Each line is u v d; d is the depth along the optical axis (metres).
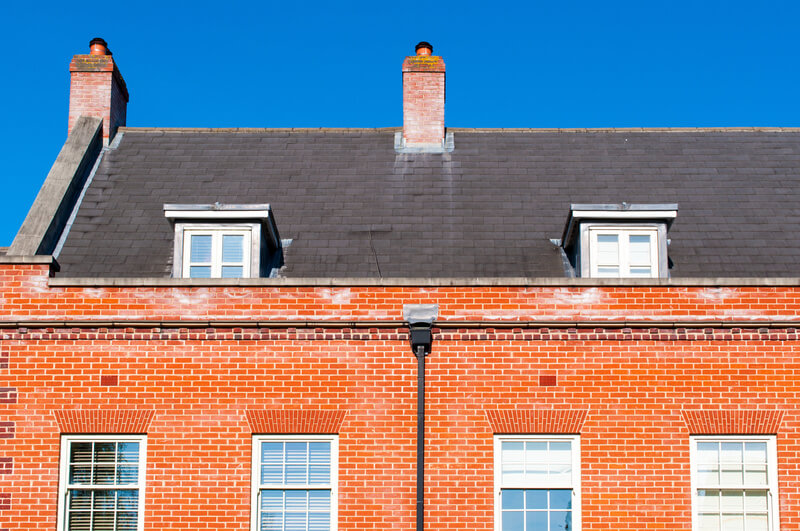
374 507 14.45
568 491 14.59
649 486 14.49
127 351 14.81
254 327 14.87
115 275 16.56
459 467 14.55
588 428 14.66
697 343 14.87
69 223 17.86
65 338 14.82
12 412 14.60
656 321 14.84
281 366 14.81
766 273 16.59
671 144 20.81
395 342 14.91
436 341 14.89
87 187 19.03
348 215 18.22
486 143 20.86
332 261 16.98
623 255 16.36
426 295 15.02
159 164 20.06
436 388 14.76
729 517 14.52
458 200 18.69
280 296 15.00
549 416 14.67
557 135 21.27
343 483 14.51
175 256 16.31
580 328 14.88
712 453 14.69
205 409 14.67
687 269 16.67
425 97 21.12
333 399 14.73
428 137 20.83
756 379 14.75
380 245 17.34
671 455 14.57
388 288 15.05
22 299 14.91
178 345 14.84
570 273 16.83
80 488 14.48
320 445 14.72
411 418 14.70
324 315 14.95
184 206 16.33
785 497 14.42
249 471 14.52
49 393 14.66
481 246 17.33
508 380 14.78
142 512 14.42
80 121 20.47
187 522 14.37
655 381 14.77
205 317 14.93
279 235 17.67
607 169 19.78
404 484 14.52
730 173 19.58
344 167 19.97
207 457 14.55
